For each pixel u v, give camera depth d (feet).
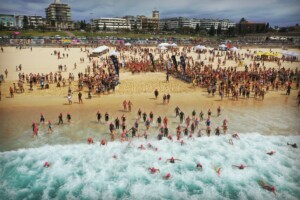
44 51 275.80
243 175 66.64
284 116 102.01
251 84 148.46
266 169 68.95
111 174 66.64
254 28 634.84
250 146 79.82
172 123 93.86
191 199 58.54
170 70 177.27
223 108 110.22
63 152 74.90
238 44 393.50
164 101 114.93
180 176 66.18
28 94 124.57
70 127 89.35
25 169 67.51
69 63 206.49
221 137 84.84
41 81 133.69
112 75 155.12
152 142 80.89
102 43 371.15
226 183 63.77
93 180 64.39
